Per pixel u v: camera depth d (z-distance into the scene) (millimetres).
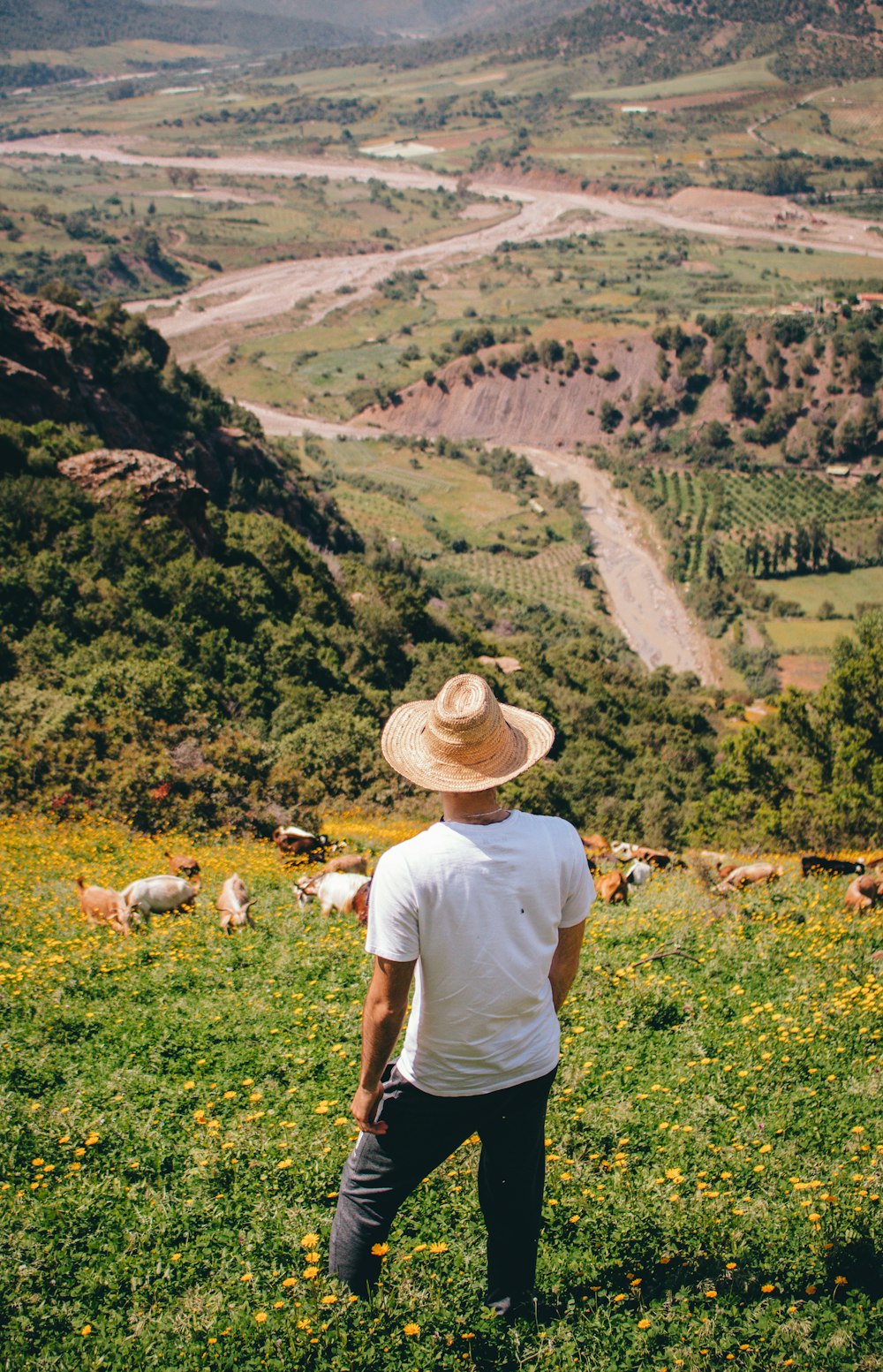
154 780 25234
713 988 9398
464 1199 5566
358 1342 4363
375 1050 4094
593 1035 8141
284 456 156250
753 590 197375
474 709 4055
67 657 42250
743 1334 4574
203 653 47281
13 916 12078
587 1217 5441
